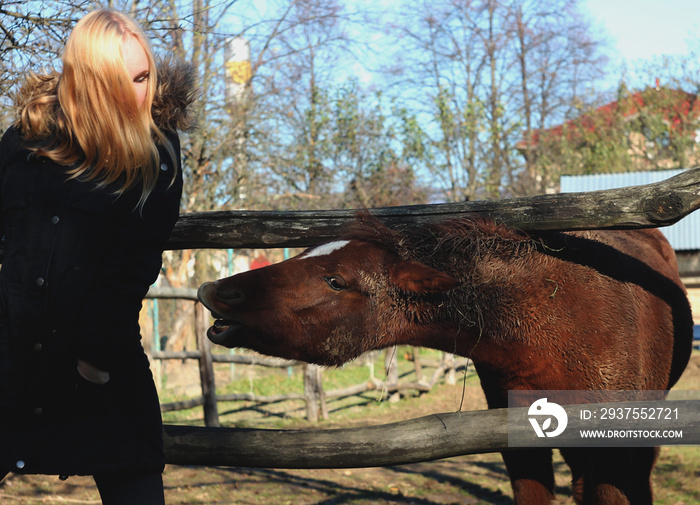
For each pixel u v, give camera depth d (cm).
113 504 162
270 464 243
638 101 2344
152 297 679
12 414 156
